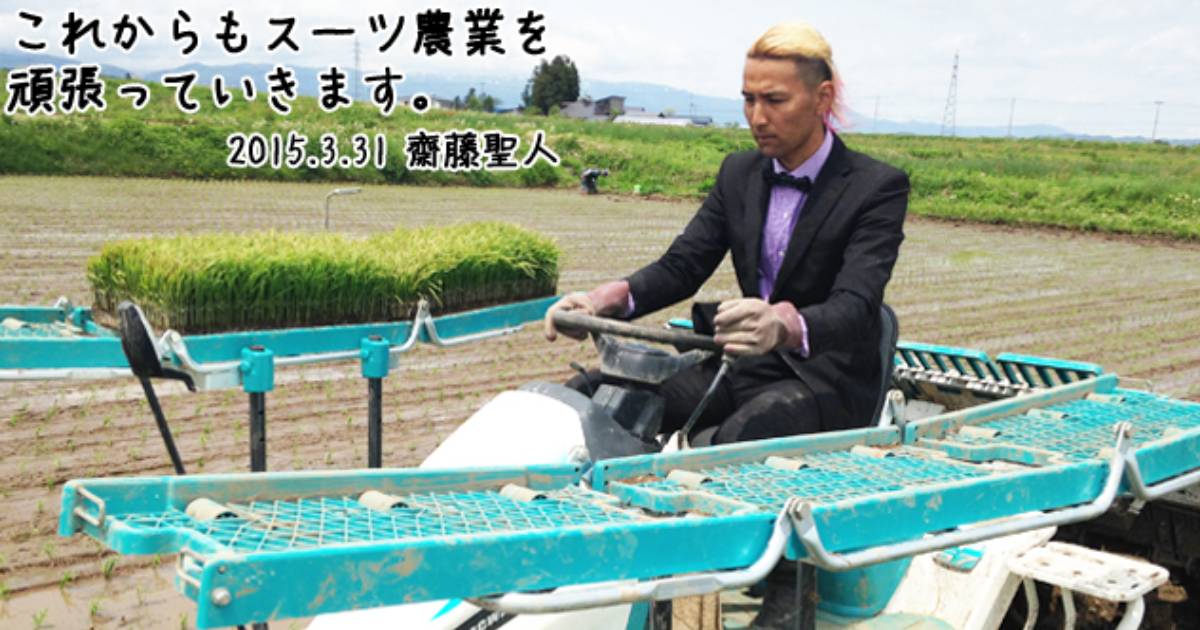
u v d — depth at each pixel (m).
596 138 39.62
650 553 2.04
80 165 25.77
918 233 22.30
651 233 19.59
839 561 2.20
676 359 3.04
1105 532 4.10
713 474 2.69
